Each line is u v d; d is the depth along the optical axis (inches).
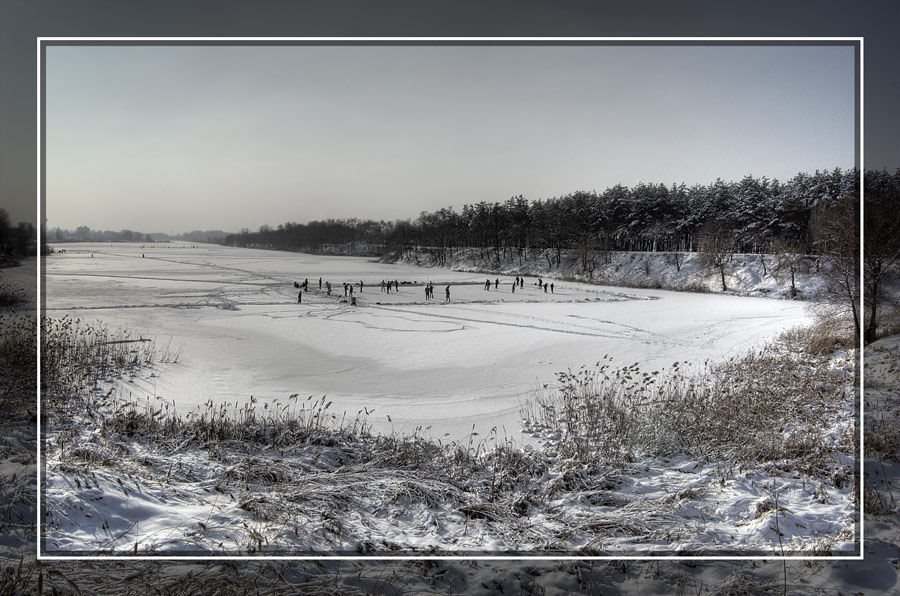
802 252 2071.9
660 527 248.4
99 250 6358.3
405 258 4525.1
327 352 898.7
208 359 817.5
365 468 324.8
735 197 2691.9
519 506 276.2
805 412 433.7
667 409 438.3
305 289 2044.8
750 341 1015.0
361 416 526.9
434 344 989.8
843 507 265.0
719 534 241.3
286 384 671.1
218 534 228.8
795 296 1950.1
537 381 689.0
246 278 2657.5
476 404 577.9
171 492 274.8
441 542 233.1
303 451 366.0
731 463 331.0
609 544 233.9
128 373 688.4
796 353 791.1
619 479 309.4
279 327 1183.6
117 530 229.9
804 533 240.4
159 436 383.9
